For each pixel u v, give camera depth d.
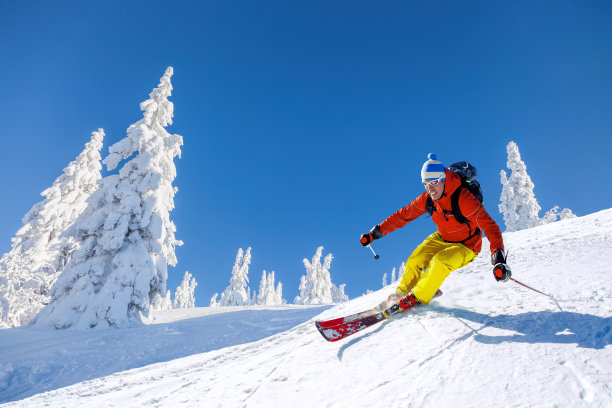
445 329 2.43
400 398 1.82
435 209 2.94
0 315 17.42
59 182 27.73
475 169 2.90
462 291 3.18
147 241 19.78
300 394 2.14
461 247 2.88
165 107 23.47
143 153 20.84
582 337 1.93
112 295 17.23
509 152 29.95
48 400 3.86
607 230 4.81
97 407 3.18
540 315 2.32
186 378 3.64
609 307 2.18
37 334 15.26
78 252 18.61
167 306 38.19
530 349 1.94
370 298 4.31
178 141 22.81
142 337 14.05
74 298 17.12
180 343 13.14
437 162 2.78
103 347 13.09
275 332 13.30
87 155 29.30
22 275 18.34
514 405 1.57
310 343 2.96
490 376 1.80
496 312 2.53
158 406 2.77
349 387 2.05
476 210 2.68
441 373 1.94
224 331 14.12
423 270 3.11
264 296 56.81
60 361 11.96
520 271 3.46
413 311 2.88
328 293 42.69
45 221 25.89
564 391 1.57
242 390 2.46
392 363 2.19
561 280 2.88
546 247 4.49
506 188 29.12
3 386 10.65
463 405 1.65
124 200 19.11
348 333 2.77
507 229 28.44
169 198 22.38
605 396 1.48
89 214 19.72
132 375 4.50
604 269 2.90
